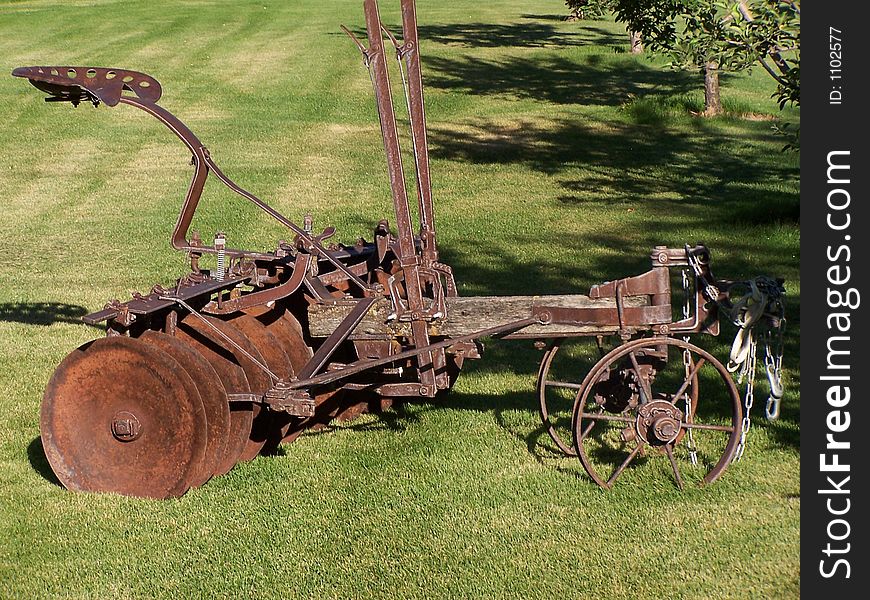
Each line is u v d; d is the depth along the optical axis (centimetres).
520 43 3616
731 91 2677
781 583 581
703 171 1855
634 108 2416
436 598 570
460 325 701
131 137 2128
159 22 3878
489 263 1260
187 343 690
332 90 2650
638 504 667
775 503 666
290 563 604
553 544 623
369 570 597
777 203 1578
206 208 1577
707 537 628
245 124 2266
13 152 1997
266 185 1744
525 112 2445
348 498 678
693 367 706
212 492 676
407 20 709
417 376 783
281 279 791
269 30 3738
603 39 3784
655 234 1410
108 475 667
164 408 646
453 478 705
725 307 670
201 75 2855
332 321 740
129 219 1512
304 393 658
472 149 2058
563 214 1542
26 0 4575
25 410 815
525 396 851
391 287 705
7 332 999
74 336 988
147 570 594
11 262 1279
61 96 720
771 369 713
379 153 2005
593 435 767
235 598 570
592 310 679
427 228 747
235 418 688
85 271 1234
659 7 1658
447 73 2962
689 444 719
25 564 596
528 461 729
